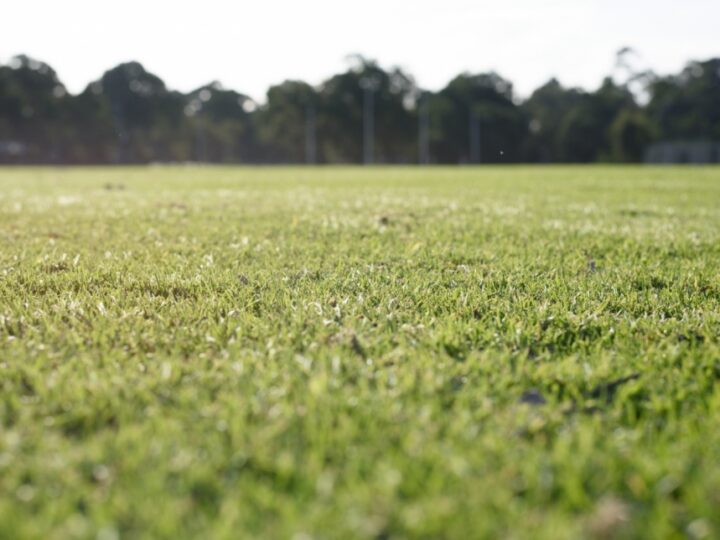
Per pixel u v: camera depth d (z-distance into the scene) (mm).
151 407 2104
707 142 80750
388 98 88812
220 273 4191
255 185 16625
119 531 1475
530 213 8484
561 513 1537
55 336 2842
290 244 5559
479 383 2375
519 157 88500
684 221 7723
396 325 3066
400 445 1874
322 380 2268
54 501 1580
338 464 1769
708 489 1643
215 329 2943
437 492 1604
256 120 97562
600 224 7234
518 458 1790
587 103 84250
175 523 1473
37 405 2152
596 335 3029
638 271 4395
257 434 1903
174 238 5918
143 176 25078
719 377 2504
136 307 3299
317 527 1470
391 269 4422
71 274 4141
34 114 82938
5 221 7246
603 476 1700
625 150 78688
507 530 1474
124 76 91688
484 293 3682
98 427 2033
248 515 1521
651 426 2023
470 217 7832
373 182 18656
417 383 2322
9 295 3613
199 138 99500
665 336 2975
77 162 87625
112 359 2543
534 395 2346
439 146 89812
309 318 3137
